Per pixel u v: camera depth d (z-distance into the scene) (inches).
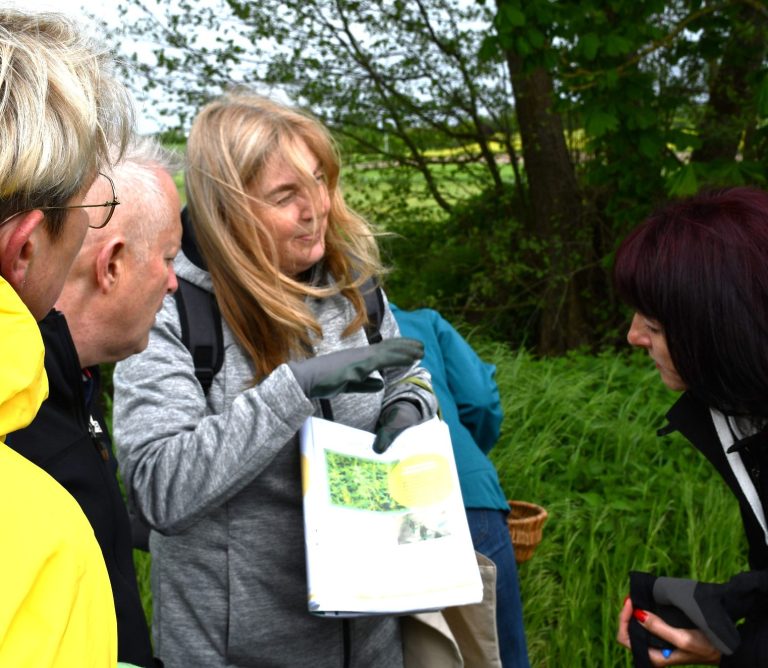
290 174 72.1
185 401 68.8
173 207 60.6
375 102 311.9
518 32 198.8
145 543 82.1
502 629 97.4
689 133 211.2
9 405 31.3
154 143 64.0
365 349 67.2
